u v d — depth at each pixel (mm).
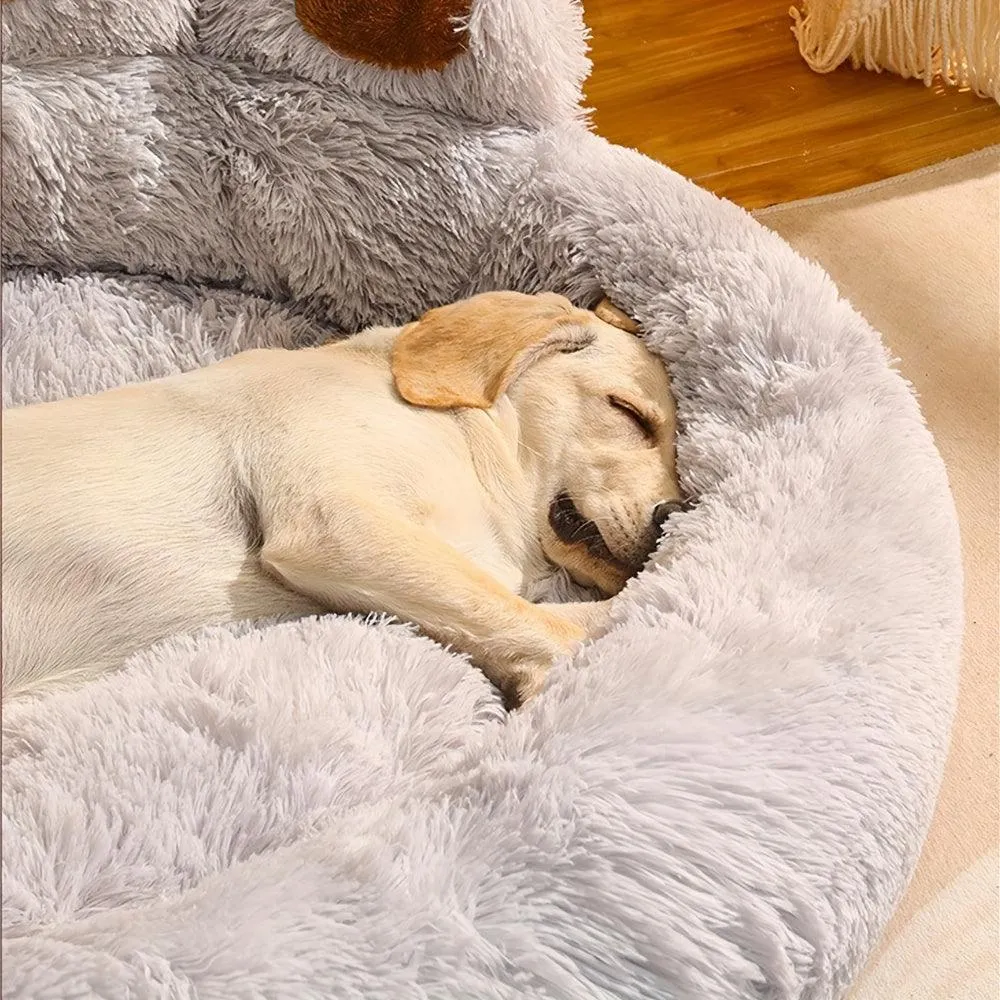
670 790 837
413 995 721
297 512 1086
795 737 898
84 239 1530
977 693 1414
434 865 780
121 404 1169
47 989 687
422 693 1015
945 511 1144
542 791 822
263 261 1564
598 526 1251
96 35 1448
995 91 2314
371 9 1426
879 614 1007
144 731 940
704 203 1432
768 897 821
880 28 2344
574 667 972
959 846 1271
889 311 1910
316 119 1483
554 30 1517
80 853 843
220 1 1474
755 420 1258
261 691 978
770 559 1057
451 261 1527
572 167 1472
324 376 1205
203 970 706
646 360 1330
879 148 2242
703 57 2477
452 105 1506
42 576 1072
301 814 907
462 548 1205
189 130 1500
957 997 1152
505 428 1267
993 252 2012
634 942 777
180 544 1111
